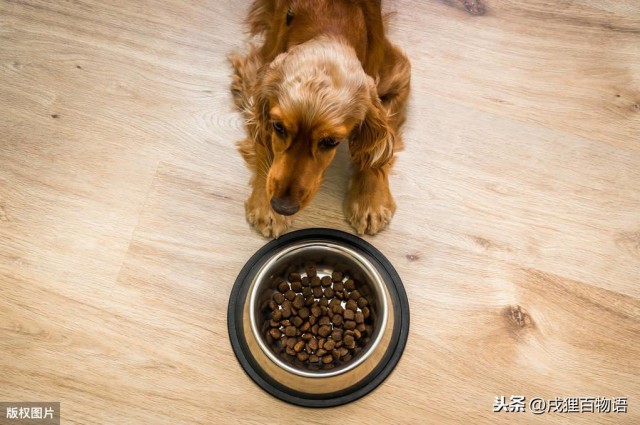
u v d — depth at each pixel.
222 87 0.93
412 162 0.90
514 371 0.80
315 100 0.68
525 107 0.94
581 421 0.78
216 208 0.86
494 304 0.83
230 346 0.80
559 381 0.80
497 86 0.95
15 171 0.87
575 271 0.85
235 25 0.97
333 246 0.81
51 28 0.95
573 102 0.95
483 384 0.79
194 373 0.79
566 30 1.00
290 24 0.79
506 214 0.88
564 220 0.88
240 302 0.81
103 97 0.92
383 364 0.79
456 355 0.81
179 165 0.88
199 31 0.96
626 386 0.80
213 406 0.77
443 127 0.92
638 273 0.86
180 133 0.90
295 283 0.83
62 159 0.88
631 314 0.84
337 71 0.70
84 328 0.80
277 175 0.72
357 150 0.79
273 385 0.78
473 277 0.84
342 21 0.78
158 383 0.78
